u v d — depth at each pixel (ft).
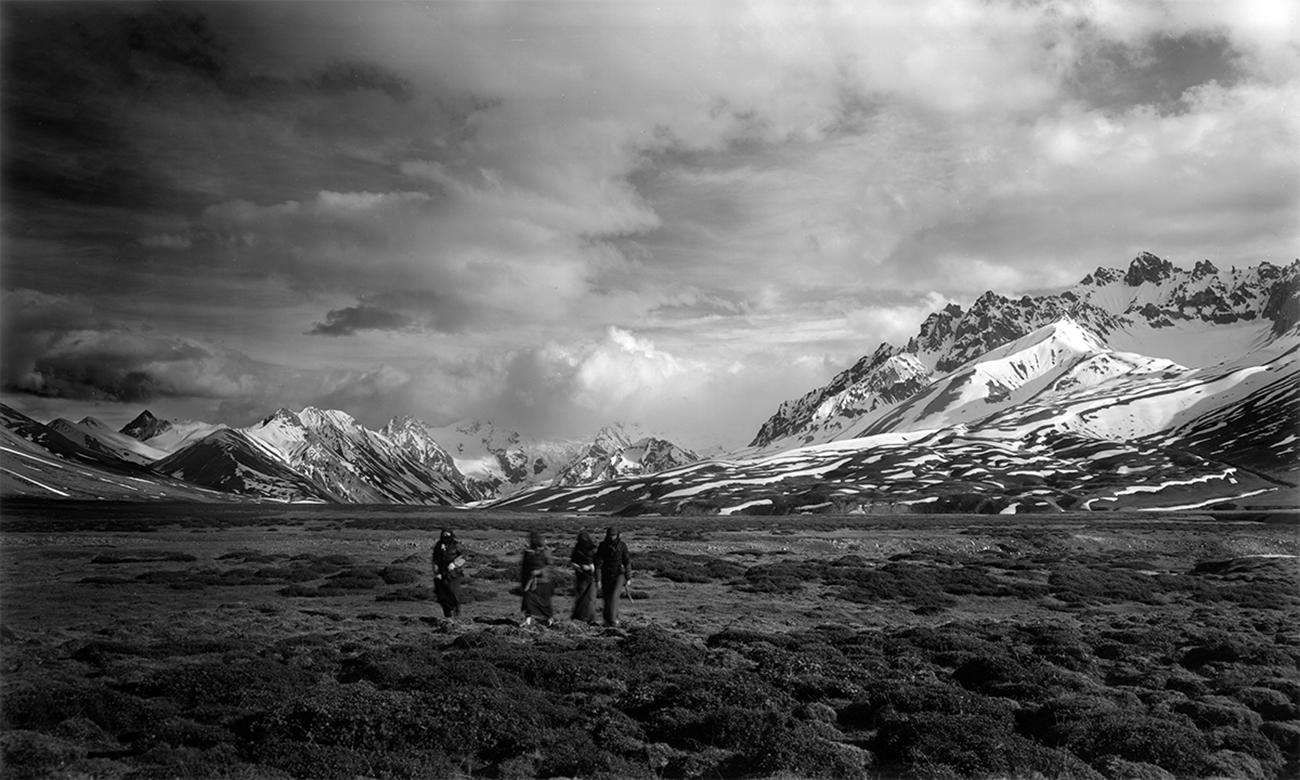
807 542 329.52
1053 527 459.32
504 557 254.06
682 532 419.13
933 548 323.16
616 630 123.44
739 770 70.28
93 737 74.23
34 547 263.90
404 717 73.87
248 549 272.72
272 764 67.62
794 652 108.47
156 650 104.99
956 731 75.51
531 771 68.54
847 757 71.77
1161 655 118.32
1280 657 111.14
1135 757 74.95
